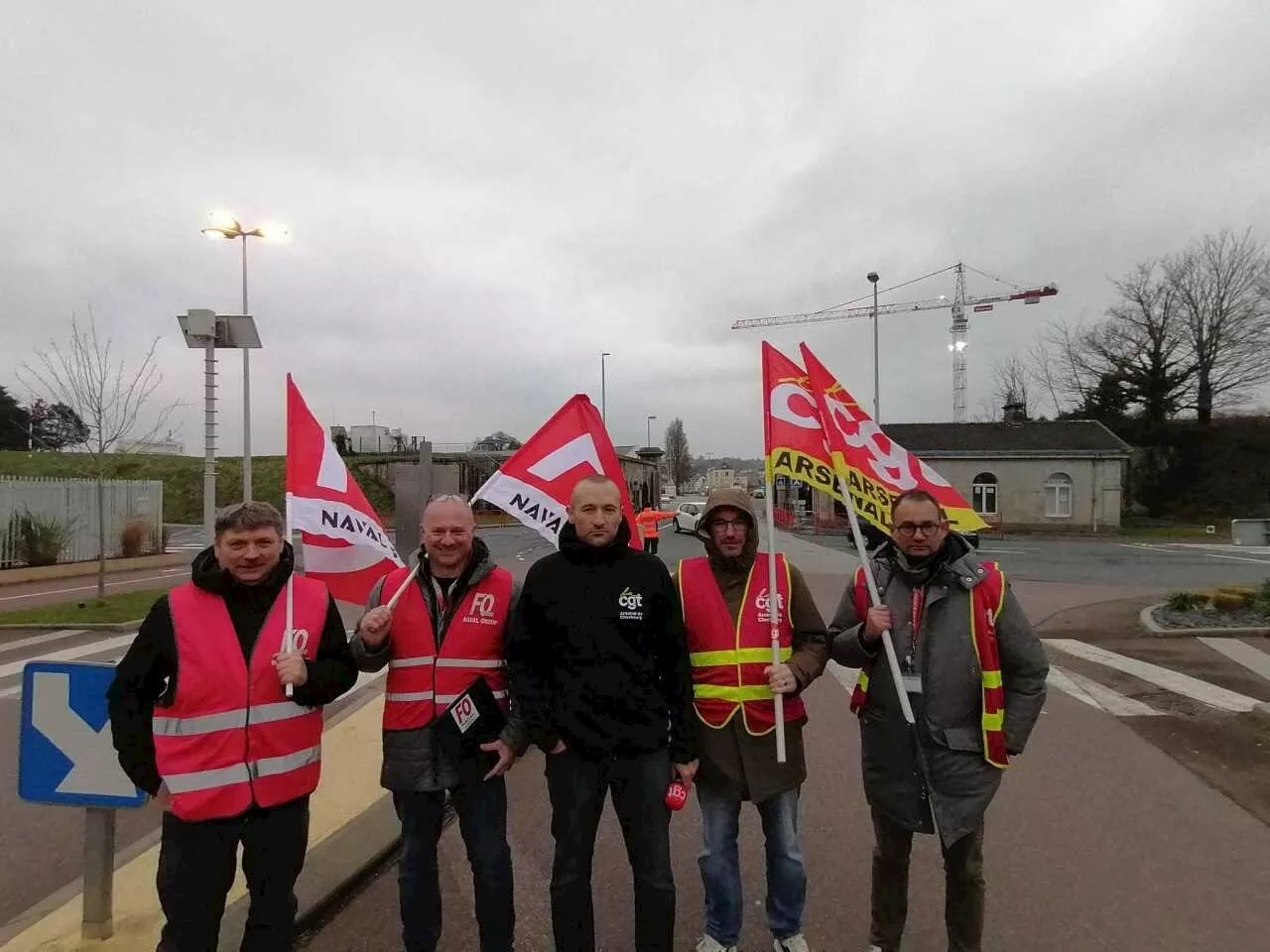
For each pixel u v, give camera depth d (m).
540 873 4.15
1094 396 49.38
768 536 3.24
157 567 20.44
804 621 3.30
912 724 3.01
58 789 3.22
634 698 2.94
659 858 2.95
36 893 3.98
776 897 3.20
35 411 52.50
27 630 11.45
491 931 3.08
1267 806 4.89
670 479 105.56
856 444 3.90
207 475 14.29
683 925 3.56
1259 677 8.32
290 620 2.76
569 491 4.09
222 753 2.62
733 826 3.21
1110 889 3.85
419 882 3.07
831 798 5.09
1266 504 42.59
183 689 2.60
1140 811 4.81
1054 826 4.59
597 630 2.95
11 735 6.62
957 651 2.99
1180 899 3.74
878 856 3.18
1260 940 3.39
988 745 2.94
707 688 3.22
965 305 78.50
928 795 3.02
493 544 27.94
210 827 2.63
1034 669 2.99
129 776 2.57
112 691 2.62
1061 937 3.42
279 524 2.77
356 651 3.05
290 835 2.77
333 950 3.39
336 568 3.78
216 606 2.71
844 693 8.00
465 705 3.05
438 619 3.16
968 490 40.53
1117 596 15.21
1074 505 39.62
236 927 3.41
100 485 13.40
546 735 2.95
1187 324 46.19
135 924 3.44
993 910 3.65
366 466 42.91
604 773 2.95
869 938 3.37
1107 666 8.89
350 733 6.43
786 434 3.70
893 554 3.23
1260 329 44.41
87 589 15.91
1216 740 6.25
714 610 3.26
